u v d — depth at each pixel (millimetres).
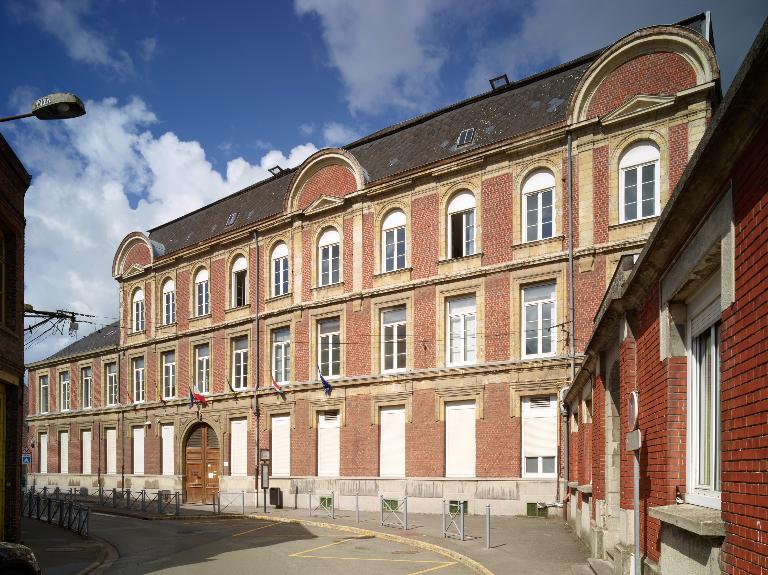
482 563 13086
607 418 10797
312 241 28766
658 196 20078
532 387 21844
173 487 34125
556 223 21953
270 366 30172
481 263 23453
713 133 4566
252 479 30062
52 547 17438
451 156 24312
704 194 5391
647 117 20359
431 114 27859
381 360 25922
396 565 13852
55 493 36469
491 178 23531
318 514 24281
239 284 32500
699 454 6520
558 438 21188
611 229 20750
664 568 6840
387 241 26438
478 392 23031
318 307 28125
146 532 20750
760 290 4289
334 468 27047
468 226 24250
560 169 21984
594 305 20844
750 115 4242
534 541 15766
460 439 23547
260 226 30922
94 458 40500
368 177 27453
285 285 30125
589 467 14711
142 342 37344
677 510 5902
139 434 37406
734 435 4770
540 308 22344
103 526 22703
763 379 4227
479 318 23281
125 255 39656
